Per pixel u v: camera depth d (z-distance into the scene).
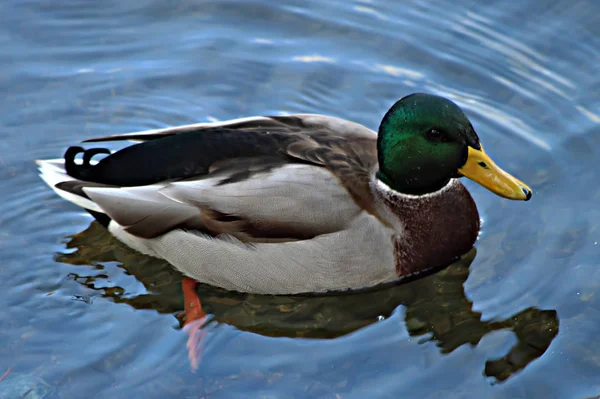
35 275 11.72
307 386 10.20
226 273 11.33
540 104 14.58
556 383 10.29
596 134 13.97
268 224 10.89
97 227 12.56
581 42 15.42
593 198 12.93
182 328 11.03
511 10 16.06
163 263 12.00
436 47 15.55
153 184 11.18
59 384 10.18
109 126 14.20
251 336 10.98
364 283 11.36
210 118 14.47
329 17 16.11
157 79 14.98
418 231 11.52
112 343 10.78
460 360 10.56
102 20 15.81
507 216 12.75
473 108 14.56
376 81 15.08
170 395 10.07
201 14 16.09
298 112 14.62
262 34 15.83
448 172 11.38
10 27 15.55
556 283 11.62
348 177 11.07
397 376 10.35
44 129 14.00
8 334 10.84
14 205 12.76
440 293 11.59
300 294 11.48
